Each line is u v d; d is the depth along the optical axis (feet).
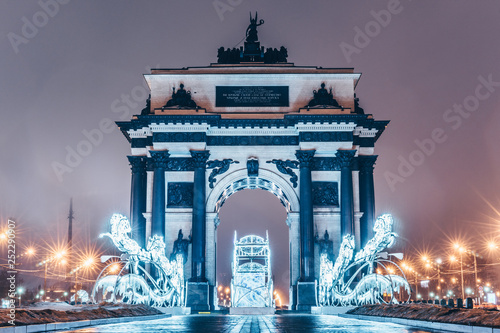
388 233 233.76
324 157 313.94
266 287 310.45
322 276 273.95
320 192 312.50
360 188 323.37
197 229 304.91
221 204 330.75
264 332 128.06
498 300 454.81
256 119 312.50
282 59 330.75
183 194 313.53
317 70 323.16
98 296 409.08
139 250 228.84
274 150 316.60
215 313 284.82
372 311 200.03
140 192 323.37
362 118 310.86
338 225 311.06
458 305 155.63
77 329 138.00
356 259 253.03
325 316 238.27
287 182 313.94
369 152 325.21
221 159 316.40
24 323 125.29
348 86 322.34
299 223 308.60
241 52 333.21
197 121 309.83
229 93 320.70
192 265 303.48
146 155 325.62
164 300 263.70
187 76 321.93
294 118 309.63
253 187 339.16
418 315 158.20
